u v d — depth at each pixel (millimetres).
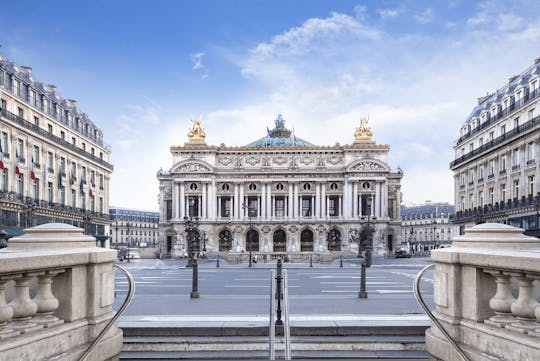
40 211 54938
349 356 11094
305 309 16000
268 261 73375
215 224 96500
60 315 7586
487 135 61125
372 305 16969
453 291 7934
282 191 98125
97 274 8141
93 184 73312
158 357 11023
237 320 13258
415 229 159125
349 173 95875
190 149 98125
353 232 94812
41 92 57594
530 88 50469
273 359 9680
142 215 162500
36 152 55750
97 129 77250
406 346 11539
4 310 6316
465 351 7488
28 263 6539
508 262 6758
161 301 18609
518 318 6926
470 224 65500
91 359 7711
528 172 49531
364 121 100188
